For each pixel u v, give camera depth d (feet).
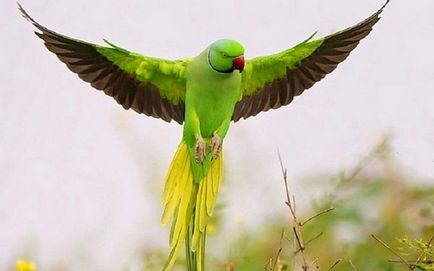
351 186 53.31
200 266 45.62
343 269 51.67
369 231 52.47
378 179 53.42
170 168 45.73
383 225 52.47
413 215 52.70
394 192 53.06
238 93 46.16
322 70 46.68
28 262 52.08
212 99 45.34
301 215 52.95
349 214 52.54
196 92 45.29
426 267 45.03
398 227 52.24
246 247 52.26
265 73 46.60
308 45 46.32
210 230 52.60
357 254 51.98
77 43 44.37
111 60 45.19
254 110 46.88
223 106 45.44
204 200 45.70
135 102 45.96
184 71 45.47
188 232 45.62
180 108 46.19
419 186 53.21
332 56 46.52
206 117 45.47
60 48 44.37
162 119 46.19
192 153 45.65
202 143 44.98
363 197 52.90
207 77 45.01
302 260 45.83
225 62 44.65
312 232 52.37
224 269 52.16
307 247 52.11
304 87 46.80
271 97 46.93
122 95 45.73
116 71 45.44
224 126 45.65
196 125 45.29
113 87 45.52
